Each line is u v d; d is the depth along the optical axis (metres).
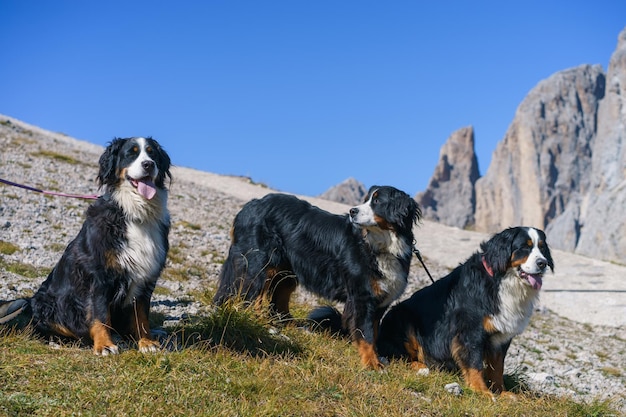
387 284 7.88
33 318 6.98
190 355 6.66
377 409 6.21
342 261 8.07
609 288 17.61
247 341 7.68
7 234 12.91
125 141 6.97
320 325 8.93
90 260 6.64
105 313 6.65
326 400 6.25
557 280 18.48
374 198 7.80
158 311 9.37
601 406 7.78
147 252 6.79
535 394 8.02
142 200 6.82
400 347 8.47
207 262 13.84
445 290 8.21
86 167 22.56
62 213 15.33
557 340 12.99
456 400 6.88
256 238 8.73
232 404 5.79
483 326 7.75
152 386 5.86
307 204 8.86
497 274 7.73
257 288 8.66
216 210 19.95
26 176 18.81
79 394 5.49
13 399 5.28
